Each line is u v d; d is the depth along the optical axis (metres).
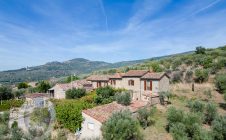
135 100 41.81
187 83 52.88
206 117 30.34
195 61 68.50
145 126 28.64
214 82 49.41
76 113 28.70
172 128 25.08
